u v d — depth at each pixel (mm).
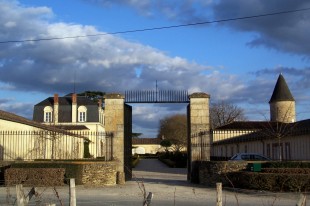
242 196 17375
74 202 8156
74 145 43938
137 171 42094
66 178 20109
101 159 27031
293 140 31219
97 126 64625
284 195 16953
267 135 35062
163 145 91562
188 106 25000
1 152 29359
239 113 72500
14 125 30750
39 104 66625
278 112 67000
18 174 21031
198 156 23578
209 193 18359
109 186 21703
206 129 23594
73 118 64938
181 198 16391
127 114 25688
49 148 36062
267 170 19641
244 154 28844
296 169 19328
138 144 118125
